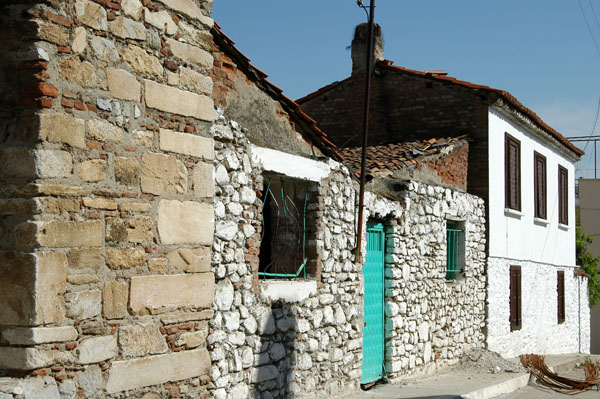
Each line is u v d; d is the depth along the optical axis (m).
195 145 6.34
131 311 5.65
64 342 5.12
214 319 6.84
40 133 5.03
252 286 7.49
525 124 16.78
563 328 20.47
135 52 5.79
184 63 6.28
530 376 13.07
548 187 19.31
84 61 5.35
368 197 10.19
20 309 4.96
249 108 7.83
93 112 5.41
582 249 26.42
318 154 9.16
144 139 5.83
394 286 10.99
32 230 4.97
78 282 5.23
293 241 8.90
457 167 14.00
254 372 7.43
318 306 8.77
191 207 6.27
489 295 14.73
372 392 9.92
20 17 5.09
